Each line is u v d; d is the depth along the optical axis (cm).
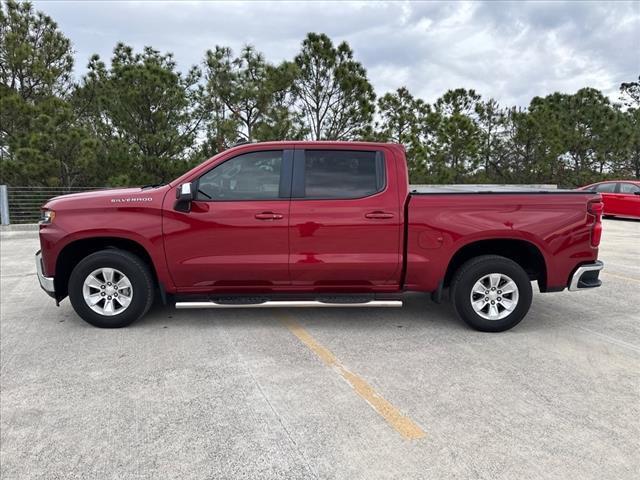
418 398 331
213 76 1630
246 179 461
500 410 315
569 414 310
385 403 324
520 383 354
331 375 368
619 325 494
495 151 2530
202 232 452
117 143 1511
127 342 439
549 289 466
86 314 471
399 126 2116
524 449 271
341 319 511
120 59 1817
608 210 1722
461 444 276
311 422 300
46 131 1438
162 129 1562
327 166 462
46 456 265
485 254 478
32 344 434
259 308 552
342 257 455
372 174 462
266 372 374
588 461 260
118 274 471
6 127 1511
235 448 272
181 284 466
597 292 640
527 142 2422
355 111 1648
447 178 2095
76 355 408
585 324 497
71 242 459
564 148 2464
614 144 2748
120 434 286
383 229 453
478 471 251
